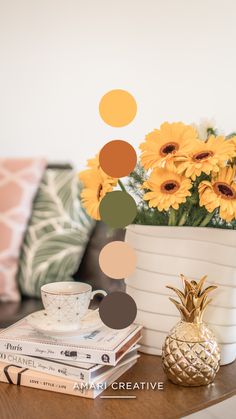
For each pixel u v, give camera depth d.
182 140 0.85
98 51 2.03
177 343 0.80
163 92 1.88
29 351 0.82
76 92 2.11
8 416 0.71
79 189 1.87
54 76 2.15
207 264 0.87
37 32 2.15
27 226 1.85
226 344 0.89
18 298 1.77
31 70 2.20
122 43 1.96
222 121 1.75
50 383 0.79
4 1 2.18
